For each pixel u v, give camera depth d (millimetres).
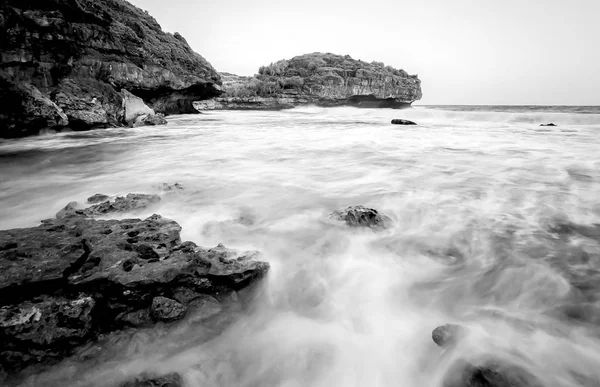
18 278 2812
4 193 6531
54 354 2459
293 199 6027
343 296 3424
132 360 2521
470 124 22984
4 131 13070
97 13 19984
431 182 7082
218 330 2881
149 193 6305
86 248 3473
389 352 2717
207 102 63719
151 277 3031
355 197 6133
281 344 2812
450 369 2436
